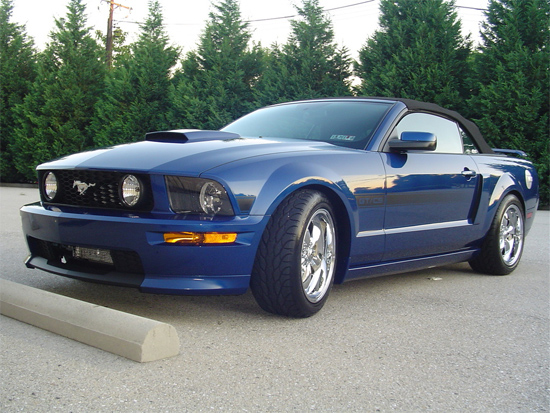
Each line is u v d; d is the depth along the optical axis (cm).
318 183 296
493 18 1366
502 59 1330
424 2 1466
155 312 300
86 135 1983
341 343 264
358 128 364
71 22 2014
